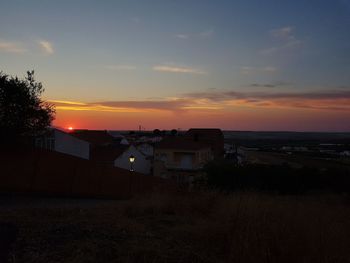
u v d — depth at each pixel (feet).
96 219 28.09
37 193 63.82
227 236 21.16
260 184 94.07
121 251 18.58
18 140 67.00
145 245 19.89
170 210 34.14
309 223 23.13
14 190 62.23
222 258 18.92
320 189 98.17
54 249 18.49
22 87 64.28
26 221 25.17
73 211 32.53
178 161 168.25
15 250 18.01
